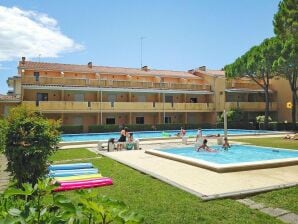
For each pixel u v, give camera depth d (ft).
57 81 129.70
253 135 106.73
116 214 6.20
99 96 139.23
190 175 35.76
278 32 114.11
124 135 71.97
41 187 7.91
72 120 134.31
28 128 26.18
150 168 40.96
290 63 111.75
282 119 159.94
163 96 147.43
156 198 25.40
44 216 6.88
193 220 19.99
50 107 123.24
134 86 144.25
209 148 72.38
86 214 6.66
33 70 134.72
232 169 37.96
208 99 163.12
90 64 154.71
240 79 165.68
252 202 24.32
